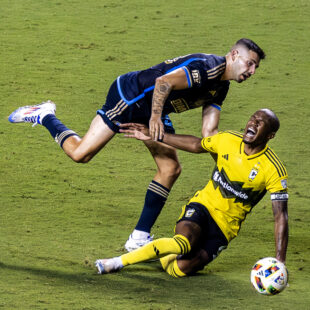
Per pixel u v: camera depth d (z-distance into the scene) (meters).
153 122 23.97
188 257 24.09
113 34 63.72
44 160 39.84
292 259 27.41
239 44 24.59
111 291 22.08
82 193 34.94
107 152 42.28
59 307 20.17
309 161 42.19
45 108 29.44
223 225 24.12
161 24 66.62
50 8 70.62
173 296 21.95
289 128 47.25
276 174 23.05
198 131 46.19
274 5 72.69
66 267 24.36
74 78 53.88
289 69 57.88
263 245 29.06
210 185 24.36
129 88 25.52
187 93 24.75
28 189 34.84
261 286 21.69
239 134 23.81
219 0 74.06
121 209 32.91
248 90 53.62
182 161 41.84
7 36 62.19
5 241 26.97
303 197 36.69
